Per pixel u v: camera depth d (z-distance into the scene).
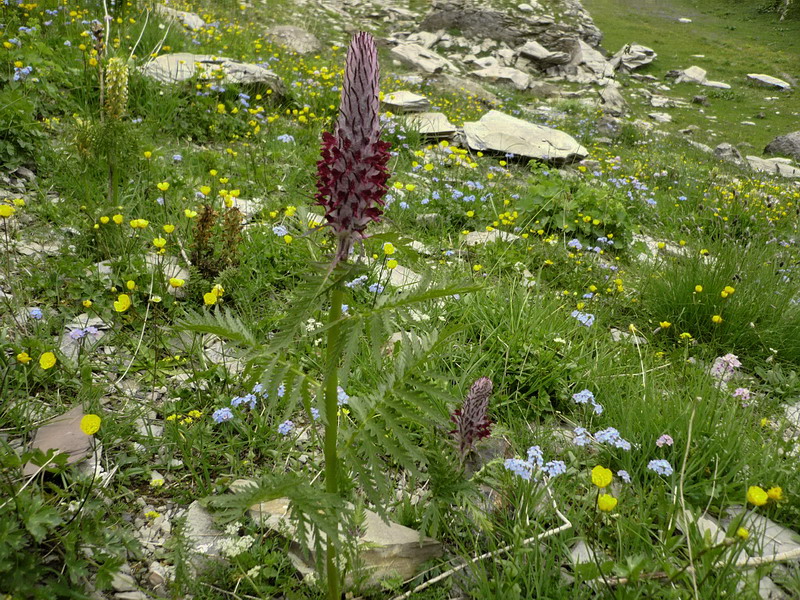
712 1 50.72
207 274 4.34
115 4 11.11
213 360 3.65
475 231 6.57
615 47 37.59
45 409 2.98
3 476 2.43
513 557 2.50
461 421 2.44
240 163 6.71
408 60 24.27
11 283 3.76
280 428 2.89
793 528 2.99
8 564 1.99
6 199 4.77
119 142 4.69
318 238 4.41
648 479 3.13
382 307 1.82
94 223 4.45
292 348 3.61
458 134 11.38
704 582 2.31
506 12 28.36
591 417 3.60
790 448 3.40
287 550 2.49
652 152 15.86
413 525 2.71
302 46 20.39
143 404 3.21
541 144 11.18
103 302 3.87
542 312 4.39
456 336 3.96
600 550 2.65
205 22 15.62
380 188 1.72
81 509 2.42
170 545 2.46
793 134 21.23
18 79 6.28
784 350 4.91
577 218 7.06
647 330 5.20
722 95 29.66
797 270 6.47
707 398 3.58
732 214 8.91
